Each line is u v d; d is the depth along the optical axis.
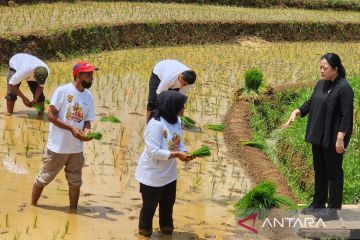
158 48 20.25
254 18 23.75
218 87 15.05
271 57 20.05
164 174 6.87
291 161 10.37
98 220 7.47
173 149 6.86
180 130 6.97
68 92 7.35
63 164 7.47
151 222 7.07
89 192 8.34
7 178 8.60
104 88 14.12
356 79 14.02
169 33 21.03
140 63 17.42
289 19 24.23
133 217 7.64
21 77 10.78
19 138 10.27
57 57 16.95
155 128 6.75
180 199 8.45
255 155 10.29
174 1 26.09
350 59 20.45
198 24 21.81
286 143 11.08
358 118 11.34
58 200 7.98
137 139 10.73
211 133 11.47
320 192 7.90
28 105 11.07
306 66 18.59
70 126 7.25
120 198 8.25
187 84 9.63
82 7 22.12
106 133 10.91
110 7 22.84
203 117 12.41
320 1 28.44
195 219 7.80
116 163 9.52
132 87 14.45
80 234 7.04
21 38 15.98
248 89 13.81
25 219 7.30
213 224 7.68
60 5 22.08
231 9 25.84
